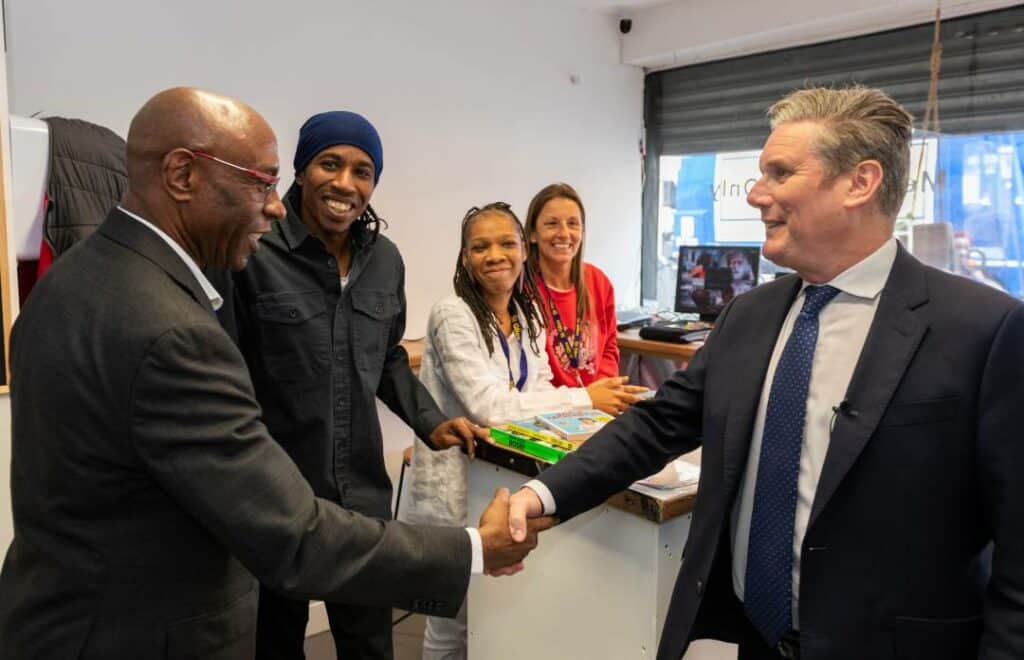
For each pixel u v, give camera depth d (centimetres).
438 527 115
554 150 392
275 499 97
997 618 88
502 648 172
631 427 129
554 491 124
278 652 171
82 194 188
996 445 87
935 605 93
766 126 382
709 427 115
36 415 93
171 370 90
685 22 383
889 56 336
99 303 92
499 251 188
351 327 164
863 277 101
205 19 271
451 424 170
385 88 323
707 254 348
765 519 105
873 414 93
